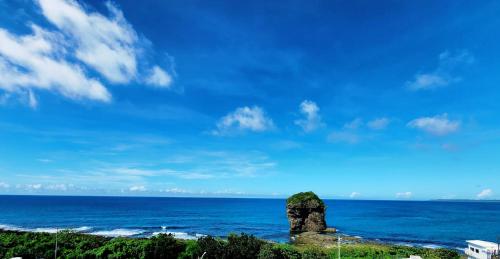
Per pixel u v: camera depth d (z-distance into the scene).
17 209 193.50
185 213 189.38
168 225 127.19
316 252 58.47
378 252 62.31
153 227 119.94
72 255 49.88
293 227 106.50
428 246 84.94
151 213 183.62
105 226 120.81
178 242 54.59
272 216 177.25
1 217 147.75
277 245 64.50
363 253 61.12
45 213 169.50
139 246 50.34
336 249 65.25
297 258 52.75
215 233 107.12
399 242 91.06
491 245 45.75
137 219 147.75
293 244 79.62
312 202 105.00
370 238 96.88
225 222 142.75
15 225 119.50
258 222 144.38
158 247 49.97
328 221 153.25
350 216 186.12
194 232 108.88
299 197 107.06
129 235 98.88
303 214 106.44
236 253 47.28
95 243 55.78
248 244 49.03
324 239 86.94
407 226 131.00
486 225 135.62
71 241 59.19
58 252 52.50
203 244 49.47
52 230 105.38
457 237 101.12
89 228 114.31
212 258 47.69
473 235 105.62
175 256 50.53
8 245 54.78
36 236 61.69
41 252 52.28
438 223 144.00
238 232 109.38
